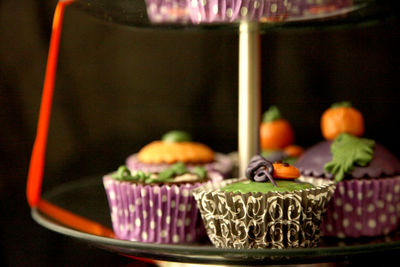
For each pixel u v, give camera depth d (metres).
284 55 0.74
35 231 0.71
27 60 0.71
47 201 0.61
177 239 0.57
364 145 0.57
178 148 0.64
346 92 0.73
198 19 0.53
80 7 0.56
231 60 0.74
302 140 0.74
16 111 0.71
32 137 0.71
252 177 0.53
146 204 0.57
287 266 0.53
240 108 0.57
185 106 0.74
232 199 0.52
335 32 0.73
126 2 0.53
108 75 0.73
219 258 0.50
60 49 0.72
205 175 0.58
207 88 0.74
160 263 0.54
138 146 0.74
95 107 0.73
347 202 0.57
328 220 0.58
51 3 0.71
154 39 0.73
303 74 0.74
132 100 0.74
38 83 0.71
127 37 0.73
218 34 0.73
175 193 0.56
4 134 0.70
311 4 0.53
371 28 0.72
